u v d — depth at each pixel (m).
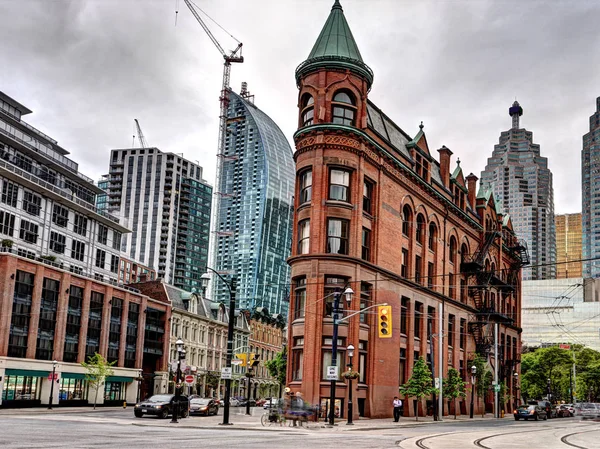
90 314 70.88
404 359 52.97
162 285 89.06
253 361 52.78
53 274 65.38
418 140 57.66
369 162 48.50
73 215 82.56
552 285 192.75
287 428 32.50
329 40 48.16
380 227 49.31
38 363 62.03
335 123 46.28
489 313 65.75
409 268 54.09
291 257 45.78
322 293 44.25
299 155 47.31
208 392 99.94
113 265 91.44
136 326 79.75
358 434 28.81
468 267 66.50
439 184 61.03
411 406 52.72
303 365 43.53
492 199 77.31
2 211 68.75
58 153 94.06
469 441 24.61
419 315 56.16
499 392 73.19
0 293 58.03
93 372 65.12
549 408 64.31
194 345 95.56
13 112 92.81
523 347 174.00
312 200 45.44
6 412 48.16
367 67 48.09
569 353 122.12
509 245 84.25
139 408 40.66
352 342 44.41
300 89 48.75
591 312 180.62
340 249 45.53
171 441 19.94
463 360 65.00
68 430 24.20
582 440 26.52
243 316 115.75
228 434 25.53
